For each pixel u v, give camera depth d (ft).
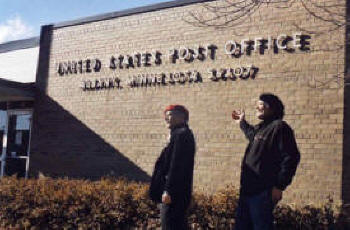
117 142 39.01
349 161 28.68
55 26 44.57
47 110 43.96
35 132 44.45
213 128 34.01
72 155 41.60
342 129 28.81
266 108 18.29
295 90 30.76
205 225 25.17
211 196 26.40
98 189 28.02
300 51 30.86
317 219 25.43
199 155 34.37
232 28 33.88
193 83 35.40
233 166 32.78
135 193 27.17
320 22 30.19
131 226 26.55
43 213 27.78
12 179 31.30
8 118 47.62
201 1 35.60
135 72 38.70
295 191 29.91
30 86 44.60
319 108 29.73
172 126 19.31
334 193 28.68
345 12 29.12
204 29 35.27
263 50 32.40
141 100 38.09
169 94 36.58
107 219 26.58
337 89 29.19
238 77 33.27
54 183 30.71
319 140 29.50
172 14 37.17
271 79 31.83
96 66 41.16
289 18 31.48
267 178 17.42
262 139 17.79
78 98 41.96
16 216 28.63
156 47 37.73
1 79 42.11
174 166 18.33
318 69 30.01
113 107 39.65
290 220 25.29
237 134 32.83
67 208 27.43
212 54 34.68
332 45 29.60
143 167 37.24
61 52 43.80
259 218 17.31
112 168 39.01
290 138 17.21
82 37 42.52
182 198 18.48
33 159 44.21
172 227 18.43
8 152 47.16
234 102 33.27
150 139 37.17
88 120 41.04
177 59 36.42
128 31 39.58
